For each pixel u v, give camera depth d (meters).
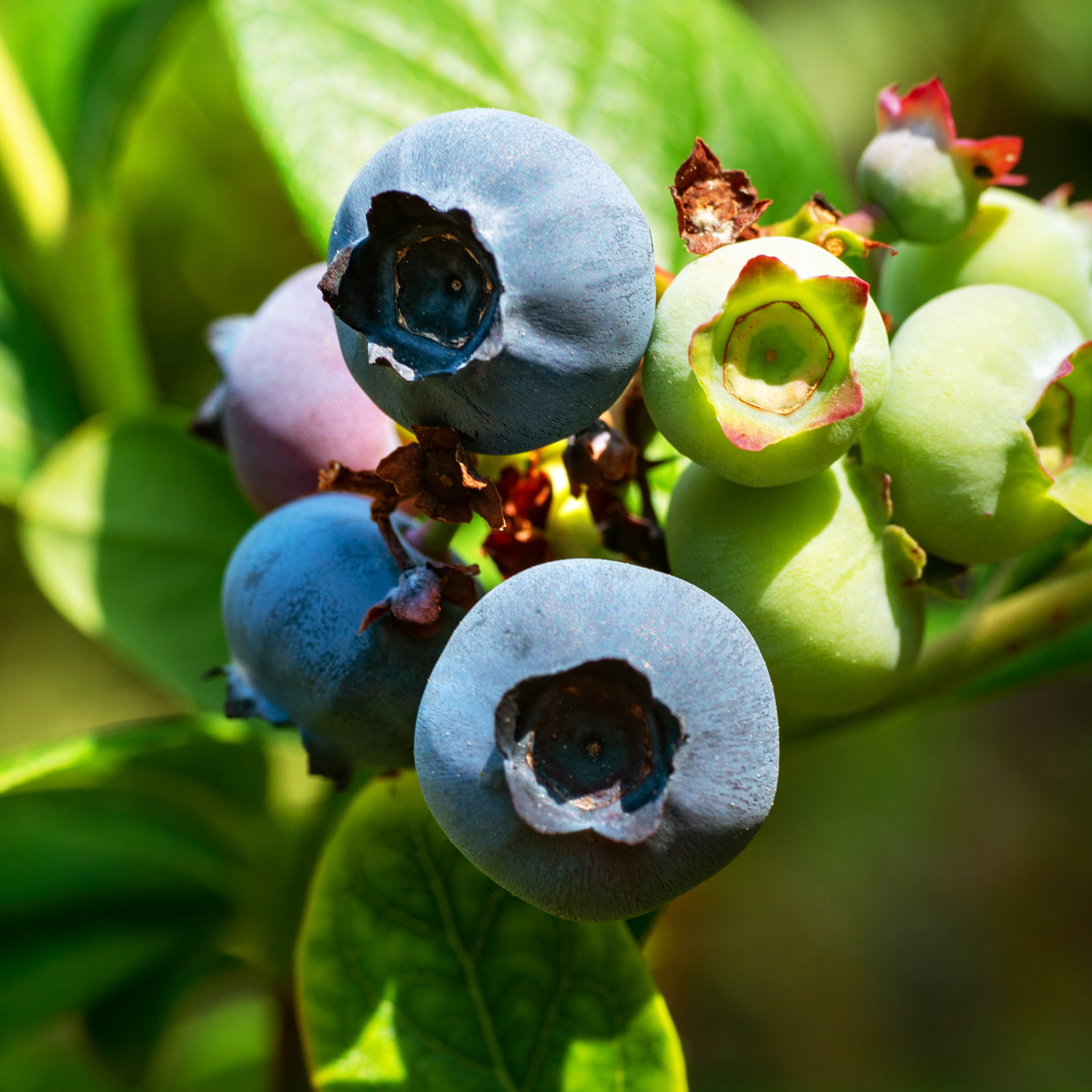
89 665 0.46
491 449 0.19
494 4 0.22
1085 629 0.23
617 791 0.18
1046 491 0.19
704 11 0.23
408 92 0.22
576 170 0.18
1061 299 0.20
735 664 0.18
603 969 0.20
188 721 0.22
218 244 0.32
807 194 0.23
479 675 0.18
